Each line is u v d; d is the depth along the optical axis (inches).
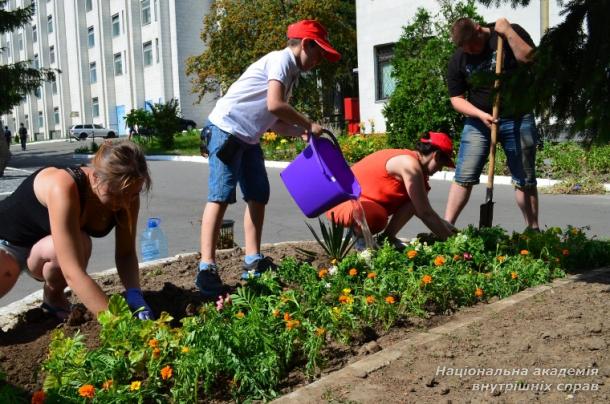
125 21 1813.5
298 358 124.5
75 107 2201.0
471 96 225.3
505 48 212.2
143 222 372.8
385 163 199.0
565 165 484.1
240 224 348.2
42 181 132.2
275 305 134.8
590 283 165.5
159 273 203.9
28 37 2472.9
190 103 1627.7
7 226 140.6
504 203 386.9
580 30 151.6
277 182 545.3
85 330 137.6
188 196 486.3
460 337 129.3
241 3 985.5
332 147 190.2
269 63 178.2
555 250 185.3
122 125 1934.1
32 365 124.3
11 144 2198.6
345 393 106.6
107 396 102.2
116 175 125.3
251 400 109.1
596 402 99.1
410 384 108.8
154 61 1718.8
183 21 1603.1
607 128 148.3
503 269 169.9
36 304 166.4
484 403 100.3
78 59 2079.2
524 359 116.1
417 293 150.0
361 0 829.8
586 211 348.5
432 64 575.2
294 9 966.4
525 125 215.5
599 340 122.5
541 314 141.6
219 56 1002.7
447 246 177.9
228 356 111.8
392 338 134.5
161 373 106.6
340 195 178.2
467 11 586.2
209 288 163.9
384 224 201.8
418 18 641.0
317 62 181.6
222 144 174.7
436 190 461.1
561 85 151.9
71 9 2138.3
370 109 841.5
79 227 129.5
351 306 136.3
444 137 193.3
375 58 828.0
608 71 148.3
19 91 1026.1
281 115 173.3
